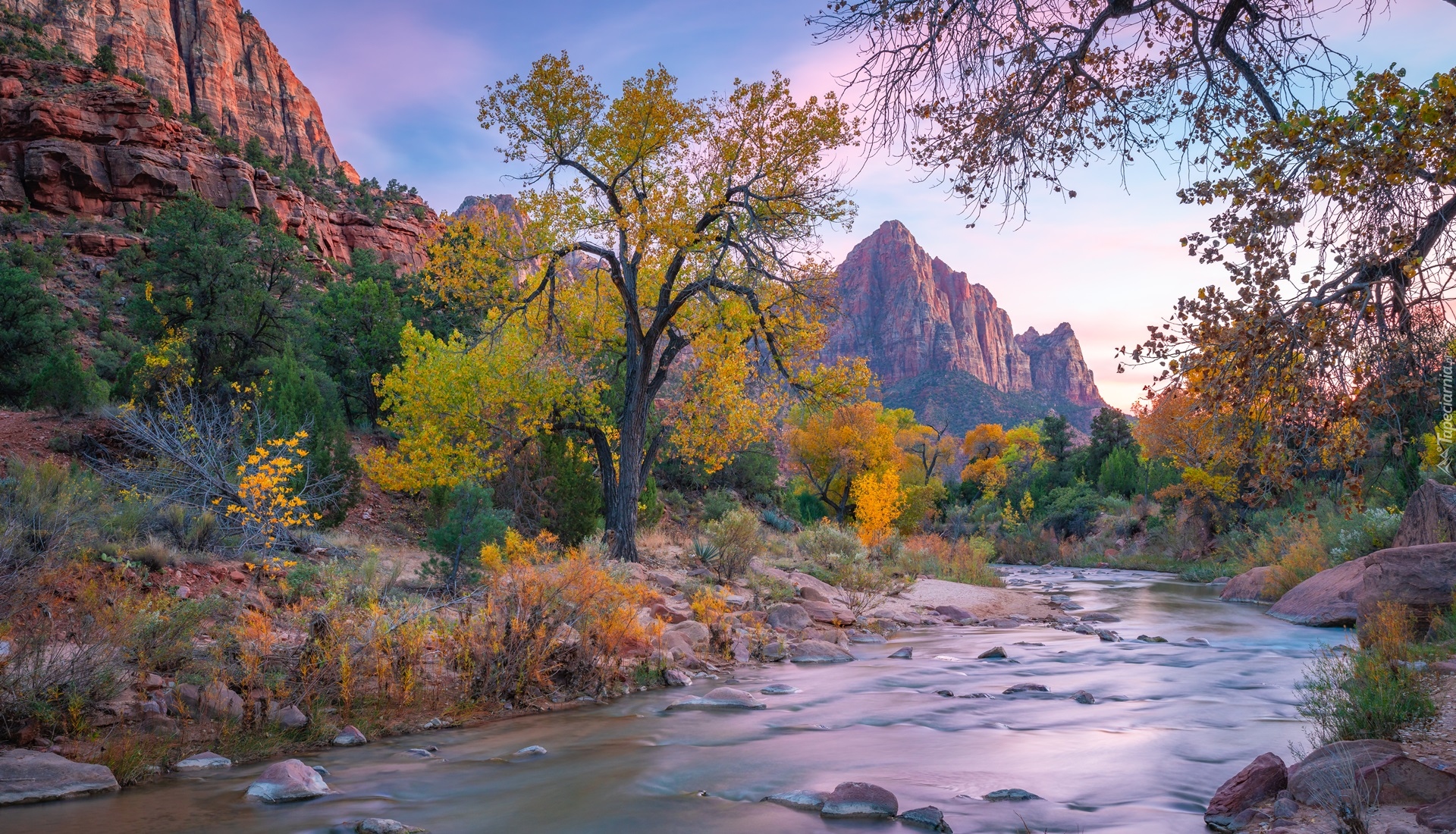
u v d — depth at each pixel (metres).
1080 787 5.04
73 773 5.09
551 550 10.87
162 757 5.62
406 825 4.50
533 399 18.20
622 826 4.45
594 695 8.24
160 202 71.81
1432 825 3.56
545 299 19.67
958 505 62.69
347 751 6.20
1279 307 5.03
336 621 7.54
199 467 12.24
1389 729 5.27
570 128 17.55
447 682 8.14
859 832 4.28
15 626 7.04
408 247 101.00
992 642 12.98
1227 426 5.50
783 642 11.44
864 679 9.54
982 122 6.38
